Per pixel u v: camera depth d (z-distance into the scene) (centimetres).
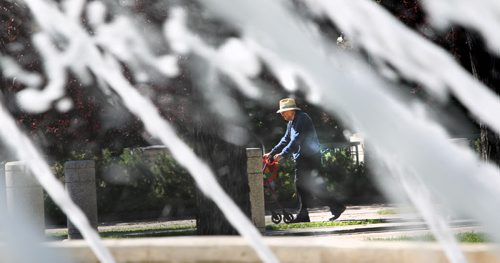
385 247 1123
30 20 4162
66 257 1213
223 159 2323
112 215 5394
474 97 737
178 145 1038
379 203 5456
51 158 5322
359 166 5528
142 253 1201
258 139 5972
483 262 1062
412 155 782
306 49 795
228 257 1166
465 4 645
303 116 3644
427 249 1097
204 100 2244
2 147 3066
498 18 640
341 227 3303
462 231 2683
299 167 3666
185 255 1184
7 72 4138
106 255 1206
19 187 3391
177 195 5416
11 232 1232
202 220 2367
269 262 1123
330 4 768
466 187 755
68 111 4919
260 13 793
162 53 2191
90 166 3506
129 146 5472
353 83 789
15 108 4403
